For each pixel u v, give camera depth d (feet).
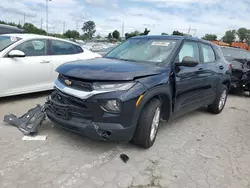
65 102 10.66
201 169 10.34
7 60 16.46
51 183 8.46
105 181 8.86
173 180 9.32
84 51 22.47
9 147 10.70
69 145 11.32
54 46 19.69
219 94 18.42
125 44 15.21
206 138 13.96
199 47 15.66
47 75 18.95
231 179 9.82
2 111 15.39
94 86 9.77
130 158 10.63
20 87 17.40
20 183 8.32
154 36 14.99
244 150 12.78
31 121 12.68
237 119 18.67
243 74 28.19
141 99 10.17
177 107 13.19
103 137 9.96
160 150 11.70
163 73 11.57
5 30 25.29
